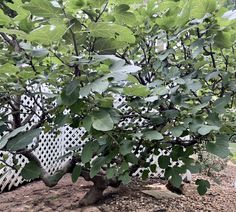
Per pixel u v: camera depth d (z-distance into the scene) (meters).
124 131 2.07
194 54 1.96
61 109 2.00
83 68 1.63
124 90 1.73
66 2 1.54
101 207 3.13
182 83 1.88
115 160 2.13
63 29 1.30
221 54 2.35
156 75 2.38
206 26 1.89
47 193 3.73
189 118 1.91
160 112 2.11
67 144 5.02
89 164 2.32
